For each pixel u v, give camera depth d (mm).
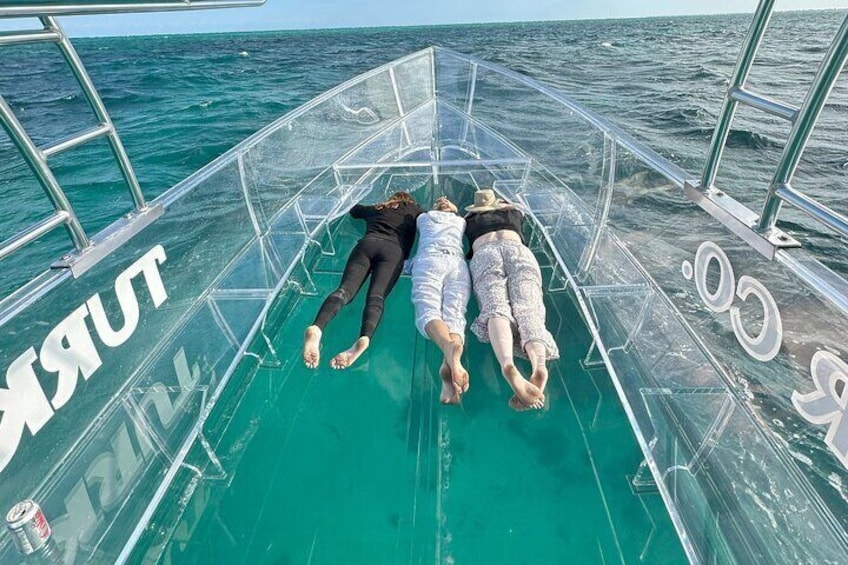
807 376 1614
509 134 5094
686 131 11469
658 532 1922
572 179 3721
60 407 1693
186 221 2465
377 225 3381
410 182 5012
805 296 1565
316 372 2740
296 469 2211
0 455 1465
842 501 1503
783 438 1698
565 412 2447
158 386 2180
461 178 5043
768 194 1590
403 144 5773
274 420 2457
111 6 1334
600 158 3275
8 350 1481
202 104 16266
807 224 6492
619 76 20562
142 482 1967
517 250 2932
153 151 10844
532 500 2057
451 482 2139
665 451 2086
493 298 2707
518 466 2197
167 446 2145
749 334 1886
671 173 2350
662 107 13992
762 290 1771
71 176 9305
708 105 13883
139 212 2076
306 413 2490
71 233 1695
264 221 3385
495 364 2764
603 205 3211
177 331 2354
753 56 1697
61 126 13836
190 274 2494
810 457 1598
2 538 1493
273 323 3111
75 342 1752
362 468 2211
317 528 1978
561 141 3947
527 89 4562
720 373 2033
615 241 2994
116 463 1888
